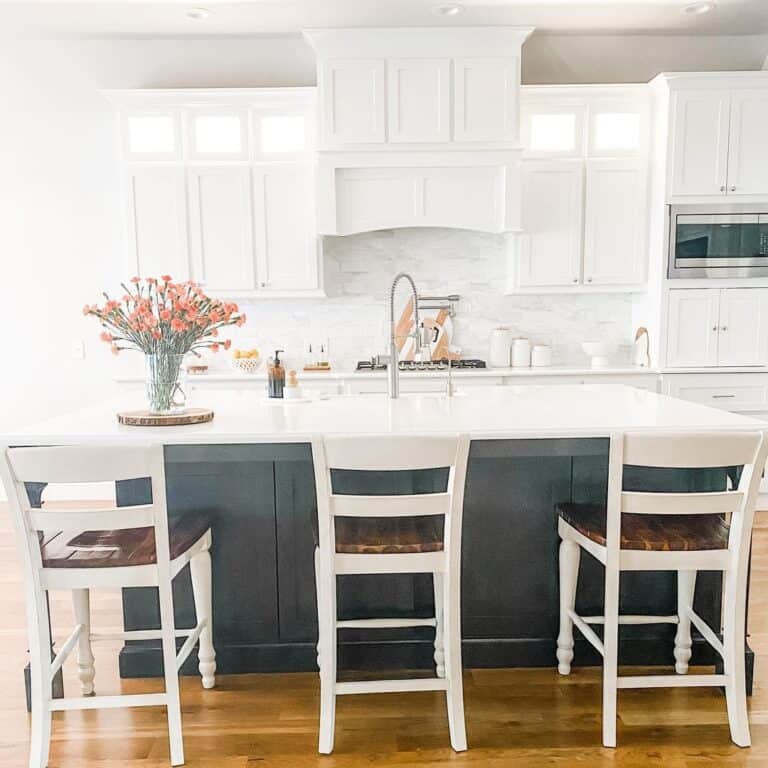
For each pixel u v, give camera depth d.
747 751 2.05
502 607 2.54
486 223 4.41
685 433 2.04
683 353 4.43
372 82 4.27
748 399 4.45
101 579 1.99
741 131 4.30
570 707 2.29
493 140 4.32
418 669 2.53
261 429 2.17
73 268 4.84
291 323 4.91
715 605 2.49
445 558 2.01
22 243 4.83
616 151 4.50
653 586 2.55
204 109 4.42
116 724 2.23
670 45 4.70
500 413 2.42
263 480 2.47
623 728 2.17
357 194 4.39
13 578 3.42
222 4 4.02
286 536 2.49
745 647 2.36
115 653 2.71
